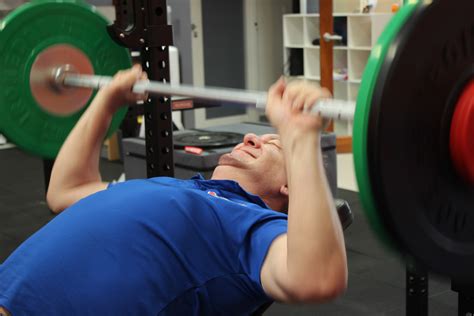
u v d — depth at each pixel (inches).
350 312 129.0
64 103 86.9
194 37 323.0
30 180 236.7
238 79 347.3
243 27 344.2
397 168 42.2
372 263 153.2
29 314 60.9
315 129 51.2
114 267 59.8
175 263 59.7
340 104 49.7
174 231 60.2
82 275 60.2
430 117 43.3
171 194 62.1
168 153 93.6
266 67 353.7
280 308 130.5
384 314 128.0
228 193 67.3
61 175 73.7
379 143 41.3
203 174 141.3
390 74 40.9
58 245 62.2
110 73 90.1
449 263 45.2
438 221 44.6
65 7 83.4
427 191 43.8
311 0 313.0
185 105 160.6
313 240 49.5
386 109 41.1
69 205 73.2
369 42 272.2
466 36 43.1
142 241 60.3
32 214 195.9
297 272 50.0
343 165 248.7
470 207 45.8
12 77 82.7
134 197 62.9
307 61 317.1
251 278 56.9
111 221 61.6
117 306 59.1
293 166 51.0
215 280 59.6
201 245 59.9
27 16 81.2
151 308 59.2
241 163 72.4
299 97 51.6
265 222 58.4
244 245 58.2
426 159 43.6
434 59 42.3
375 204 42.8
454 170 44.8
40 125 86.0
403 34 41.1
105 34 88.0
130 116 143.6
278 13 353.1
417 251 43.8
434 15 41.3
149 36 90.0
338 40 279.1
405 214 42.8
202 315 60.4
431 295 134.6
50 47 84.1
